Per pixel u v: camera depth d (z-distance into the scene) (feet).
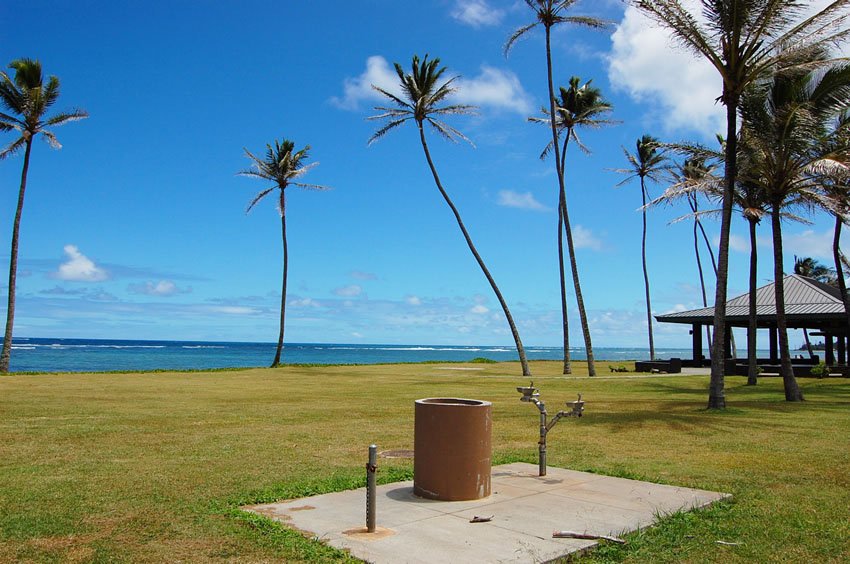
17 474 26.30
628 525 19.02
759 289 139.74
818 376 108.17
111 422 43.62
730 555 16.97
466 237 121.49
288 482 24.95
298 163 151.64
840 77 61.05
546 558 15.90
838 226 91.04
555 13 109.09
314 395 69.00
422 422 22.39
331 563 15.79
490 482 22.70
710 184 68.85
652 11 54.95
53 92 110.83
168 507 20.98
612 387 86.53
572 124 125.29
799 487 24.91
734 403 61.98
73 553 16.44
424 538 17.56
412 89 117.08
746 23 54.80
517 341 117.70
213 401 60.44
